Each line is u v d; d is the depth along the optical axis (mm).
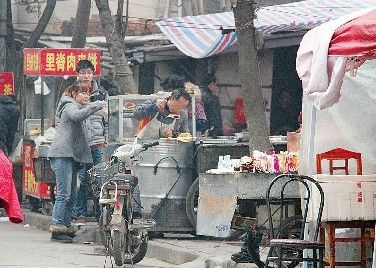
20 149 34250
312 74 13594
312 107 16031
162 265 20625
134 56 38781
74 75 29219
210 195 18031
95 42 43688
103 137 26438
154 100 24016
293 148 19016
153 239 23234
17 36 45812
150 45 41438
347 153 16219
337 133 16438
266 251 20047
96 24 46781
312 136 16078
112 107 25516
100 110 26125
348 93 16125
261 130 22078
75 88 23891
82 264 20062
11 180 15477
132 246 19859
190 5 47812
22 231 27391
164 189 23031
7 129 21703
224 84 37094
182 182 23078
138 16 48625
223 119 36906
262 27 30844
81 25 36250
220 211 17844
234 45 33688
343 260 15891
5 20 41062
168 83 26172
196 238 23438
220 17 34812
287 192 17703
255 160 17891
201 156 22875
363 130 16297
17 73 41156
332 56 13344
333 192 15109
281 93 35938
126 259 20203
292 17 31375
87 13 36281
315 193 15242
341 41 13148
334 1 32656
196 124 26750
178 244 22125
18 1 47781
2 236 25656
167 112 23906
